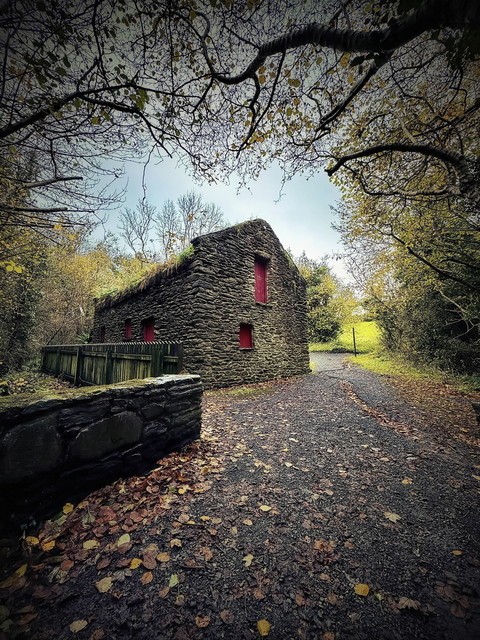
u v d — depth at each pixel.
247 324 9.06
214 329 7.73
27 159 2.88
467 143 3.86
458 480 2.71
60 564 1.57
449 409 5.37
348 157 3.41
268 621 1.30
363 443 3.68
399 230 5.82
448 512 2.20
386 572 1.60
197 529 1.95
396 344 13.35
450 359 9.24
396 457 3.24
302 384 8.62
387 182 4.60
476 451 3.39
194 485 2.51
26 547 1.63
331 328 24.09
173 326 7.98
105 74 2.36
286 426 4.39
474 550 1.78
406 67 2.74
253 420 4.71
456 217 4.94
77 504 2.07
